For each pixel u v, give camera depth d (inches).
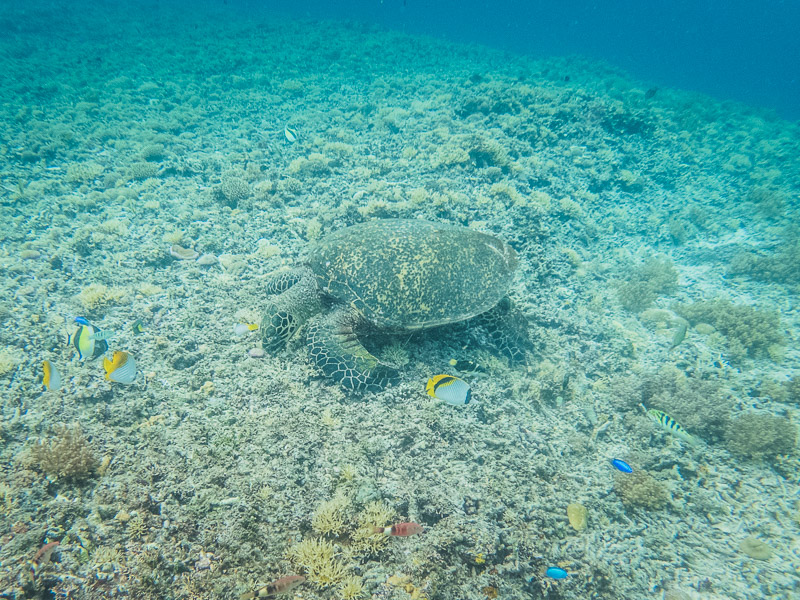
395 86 186.9
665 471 52.9
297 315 57.3
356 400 52.5
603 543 44.2
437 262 54.5
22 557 36.4
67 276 70.8
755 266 93.0
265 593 33.7
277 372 54.8
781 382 65.2
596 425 57.9
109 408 48.9
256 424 48.3
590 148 126.4
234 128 142.8
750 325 73.1
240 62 212.2
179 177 108.1
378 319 53.3
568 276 83.2
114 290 65.6
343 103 167.5
